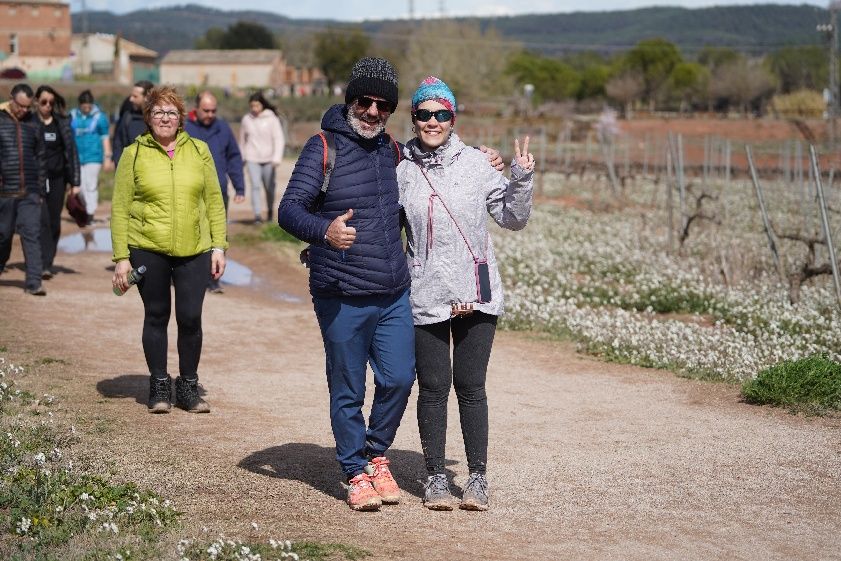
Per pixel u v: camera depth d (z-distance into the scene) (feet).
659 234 70.44
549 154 166.81
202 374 31.04
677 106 314.14
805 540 18.37
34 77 311.27
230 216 71.26
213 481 20.63
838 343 37.73
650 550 17.66
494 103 315.78
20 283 44.14
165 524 17.84
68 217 69.00
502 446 24.25
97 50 374.02
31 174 41.06
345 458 19.52
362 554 16.80
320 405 27.71
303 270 52.85
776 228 65.87
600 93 375.45
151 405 25.95
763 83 285.84
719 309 45.11
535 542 17.90
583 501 20.29
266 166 64.59
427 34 345.72
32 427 23.34
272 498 19.80
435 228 19.11
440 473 19.75
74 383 28.17
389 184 19.15
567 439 25.00
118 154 46.19
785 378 29.27
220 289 46.03
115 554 15.87
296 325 39.45
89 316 38.22
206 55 417.28
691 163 142.20
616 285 51.44
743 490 21.18
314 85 390.42
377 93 18.54
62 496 18.43
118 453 22.06
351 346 19.16
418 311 19.30
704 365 33.63
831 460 23.40
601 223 80.64
